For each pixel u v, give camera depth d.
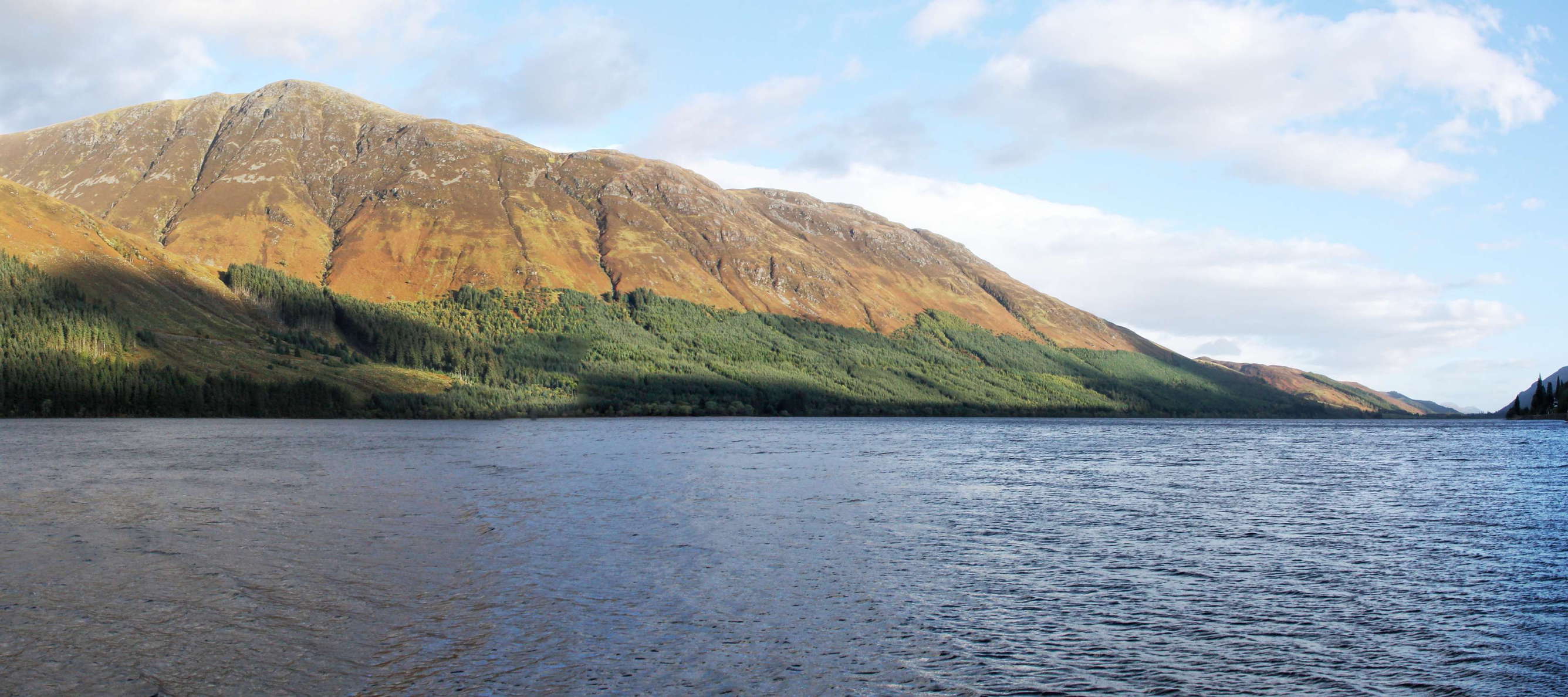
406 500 73.62
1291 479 101.31
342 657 33.00
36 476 88.81
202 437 155.25
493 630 36.12
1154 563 51.12
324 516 64.69
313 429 183.88
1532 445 179.50
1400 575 48.53
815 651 34.22
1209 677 32.31
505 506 70.19
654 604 40.25
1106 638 36.66
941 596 42.72
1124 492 85.88
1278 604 42.19
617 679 30.95
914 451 141.25
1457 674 32.97
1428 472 112.25
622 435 181.00
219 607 39.12
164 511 66.56
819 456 127.62
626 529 59.66
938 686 30.94
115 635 35.19
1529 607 41.94
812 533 59.28
